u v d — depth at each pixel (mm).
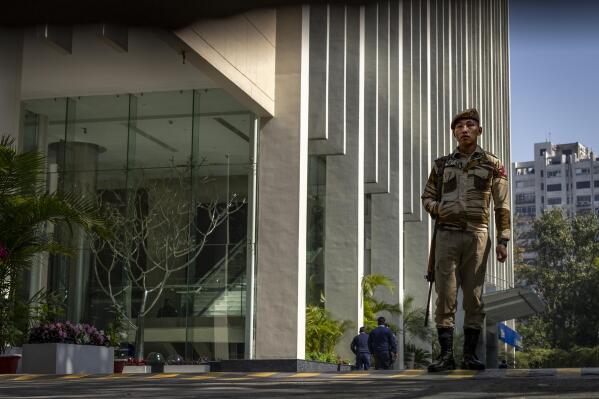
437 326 5918
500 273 54375
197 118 21516
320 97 22484
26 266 12758
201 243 20953
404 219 33625
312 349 22609
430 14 37594
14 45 16688
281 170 20344
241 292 20625
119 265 20984
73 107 22250
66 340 12320
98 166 21828
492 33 58125
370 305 26688
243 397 3615
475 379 4371
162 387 4422
